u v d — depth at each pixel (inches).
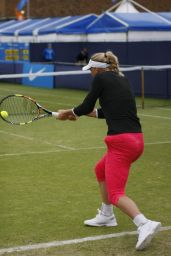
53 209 308.8
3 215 297.6
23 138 546.9
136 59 985.5
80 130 595.2
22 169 407.5
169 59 917.2
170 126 621.9
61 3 1908.2
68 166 417.7
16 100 374.9
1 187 356.2
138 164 425.1
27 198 331.3
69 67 1029.2
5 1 1900.8
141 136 253.3
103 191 272.1
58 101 863.1
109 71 257.1
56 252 241.9
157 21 1100.5
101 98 253.9
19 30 1309.1
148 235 238.2
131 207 244.4
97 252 242.4
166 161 436.5
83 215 297.1
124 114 250.2
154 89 910.4
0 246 249.3
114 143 248.2
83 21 1214.3
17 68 1162.6
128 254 240.1
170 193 343.6
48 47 1175.6
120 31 1086.4
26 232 269.3
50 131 589.9
